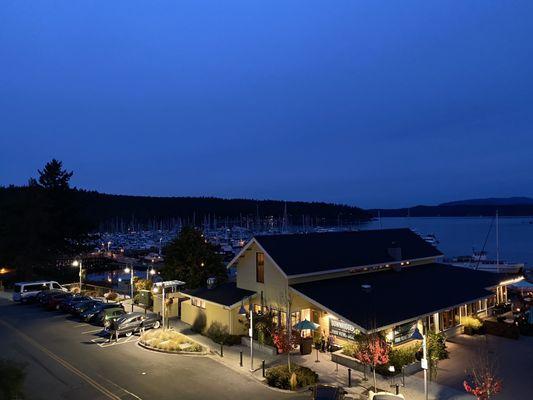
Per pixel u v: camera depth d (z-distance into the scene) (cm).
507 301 3888
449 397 1956
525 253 12938
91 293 4784
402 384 2105
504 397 1966
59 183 6281
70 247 6291
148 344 2689
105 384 2091
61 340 2858
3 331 3102
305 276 2844
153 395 1964
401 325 2569
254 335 2758
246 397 1950
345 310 2461
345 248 3388
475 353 2611
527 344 2800
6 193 8038
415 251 3803
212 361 2441
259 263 3027
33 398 1919
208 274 4316
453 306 2811
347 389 2050
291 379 2050
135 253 13588
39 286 4462
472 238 19812
